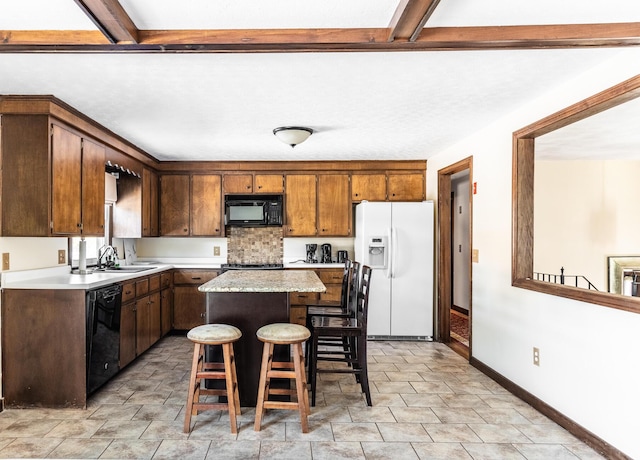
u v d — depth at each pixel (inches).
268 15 70.3
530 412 108.4
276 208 203.2
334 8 68.2
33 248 123.9
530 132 114.0
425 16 65.6
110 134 144.9
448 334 183.9
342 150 180.7
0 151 109.0
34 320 109.3
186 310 194.1
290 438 93.2
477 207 146.5
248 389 111.5
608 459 85.3
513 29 74.2
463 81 99.1
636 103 113.0
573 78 97.1
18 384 109.0
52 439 92.0
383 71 93.2
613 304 83.7
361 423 101.3
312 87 103.0
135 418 103.0
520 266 119.6
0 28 73.1
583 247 211.0
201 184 204.7
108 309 122.8
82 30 73.5
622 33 73.9
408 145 170.1
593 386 90.4
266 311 111.7
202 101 113.3
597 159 207.6
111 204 180.7
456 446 90.5
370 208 187.3
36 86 101.3
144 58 85.6
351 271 146.4
